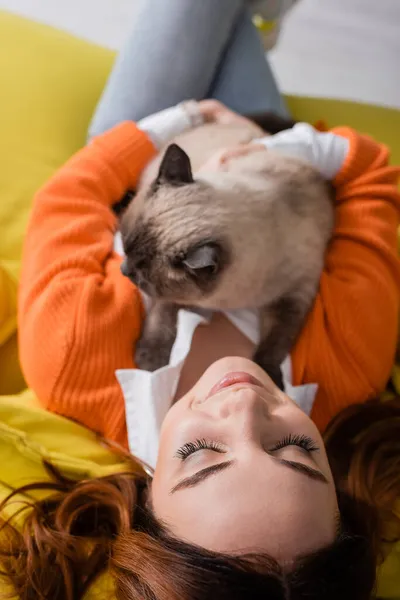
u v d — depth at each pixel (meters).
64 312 1.16
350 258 1.22
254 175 1.15
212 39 1.48
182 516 0.80
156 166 1.28
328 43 2.29
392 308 1.22
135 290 1.21
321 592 0.74
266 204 1.11
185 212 1.06
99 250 1.25
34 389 1.19
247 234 1.07
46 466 1.10
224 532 0.76
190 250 1.03
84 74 1.67
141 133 1.35
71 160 1.36
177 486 0.83
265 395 0.92
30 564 0.96
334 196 1.31
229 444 0.84
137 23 1.53
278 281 1.14
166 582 0.76
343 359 1.17
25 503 1.03
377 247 1.23
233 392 0.90
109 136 1.35
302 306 1.17
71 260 1.21
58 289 1.17
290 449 0.85
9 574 0.97
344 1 2.34
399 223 1.38
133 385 1.13
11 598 0.96
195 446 0.86
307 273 1.16
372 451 1.13
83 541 0.99
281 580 0.72
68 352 1.13
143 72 1.48
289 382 1.14
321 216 1.21
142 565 0.79
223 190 1.09
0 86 1.58
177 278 1.06
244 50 1.57
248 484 0.78
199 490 0.80
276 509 0.76
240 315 1.20
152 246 1.08
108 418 1.13
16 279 1.44
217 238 1.04
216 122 1.40
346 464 1.12
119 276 1.23
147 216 1.09
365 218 1.26
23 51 1.63
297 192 1.17
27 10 2.27
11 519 1.02
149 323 1.21
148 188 1.15
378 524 1.00
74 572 0.96
